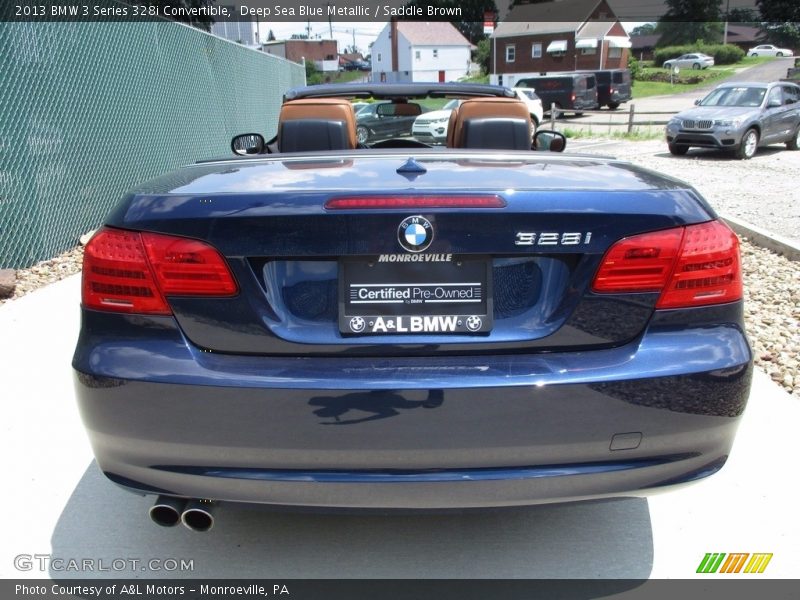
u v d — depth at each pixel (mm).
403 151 2973
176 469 2127
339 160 2734
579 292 2102
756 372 4289
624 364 2092
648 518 2855
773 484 3062
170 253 2084
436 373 2061
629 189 2178
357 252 2051
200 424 2066
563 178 2318
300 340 2094
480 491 2082
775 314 5340
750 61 68125
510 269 2119
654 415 2100
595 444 2090
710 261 2154
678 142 16422
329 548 2668
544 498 2111
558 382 2041
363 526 2801
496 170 2457
